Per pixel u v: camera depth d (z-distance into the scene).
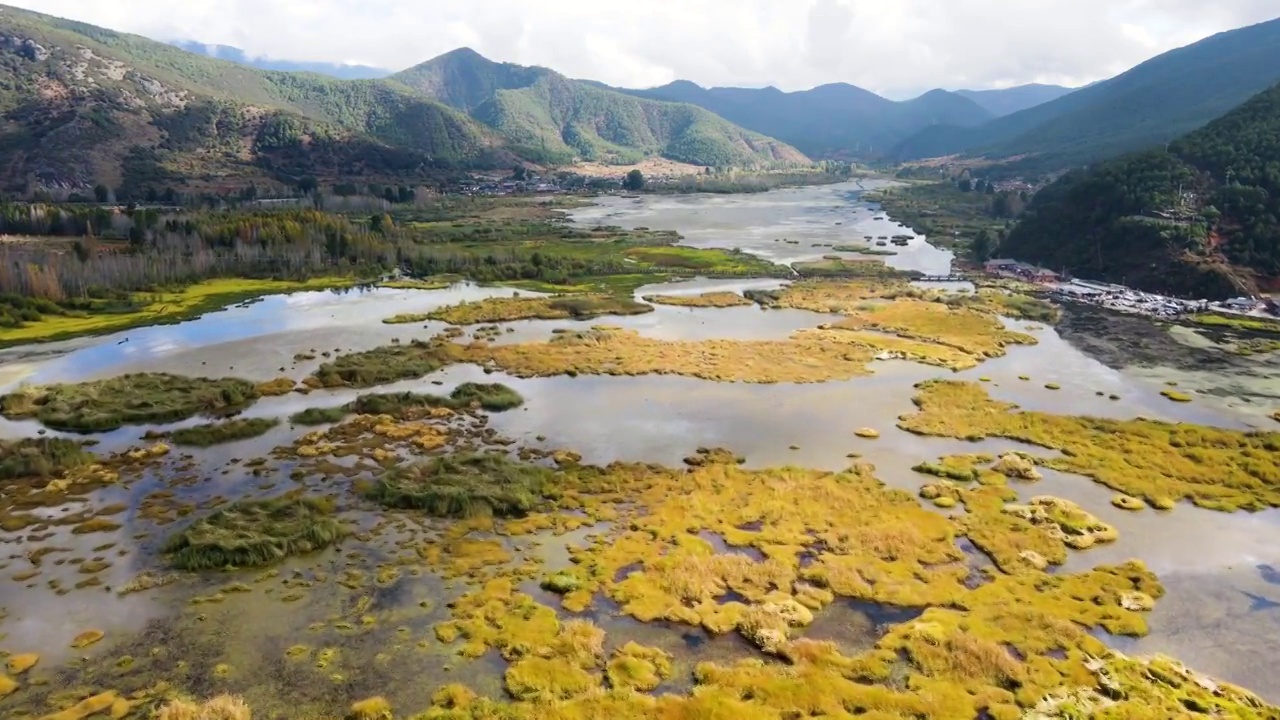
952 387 93.19
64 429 77.75
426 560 54.53
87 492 64.38
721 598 50.25
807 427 81.31
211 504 62.62
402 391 89.94
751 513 61.50
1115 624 47.28
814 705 40.00
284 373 96.44
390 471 67.94
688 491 65.56
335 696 40.78
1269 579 53.34
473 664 43.50
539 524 59.94
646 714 39.34
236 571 52.84
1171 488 66.62
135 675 42.31
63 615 47.56
